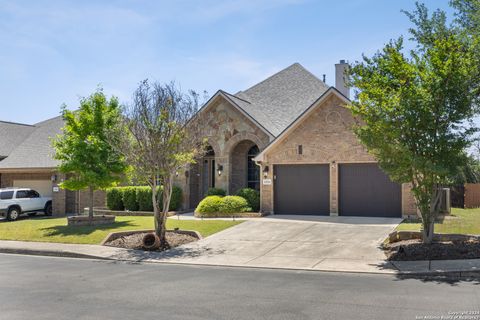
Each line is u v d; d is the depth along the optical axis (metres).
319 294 8.61
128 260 13.26
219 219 20.56
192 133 15.56
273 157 21.83
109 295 8.70
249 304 7.91
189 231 16.72
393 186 19.75
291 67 31.11
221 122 24.52
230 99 24.08
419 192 12.51
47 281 10.14
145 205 24.83
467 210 24.73
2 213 24.95
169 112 14.95
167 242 15.21
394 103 11.86
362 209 20.22
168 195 15.35
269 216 21.08
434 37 13.60
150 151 14.82
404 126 11.98
